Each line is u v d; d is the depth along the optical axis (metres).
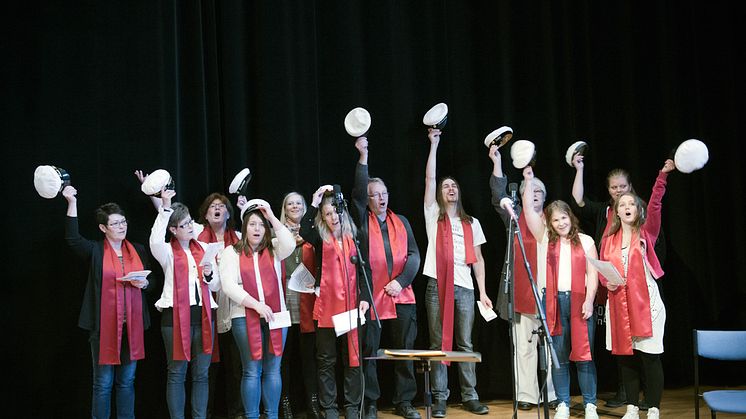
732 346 4.00
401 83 5.31
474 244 5.00
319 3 5.21
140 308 4.26
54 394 4.46
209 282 4.23
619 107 5.77
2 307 4.41
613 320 4.44
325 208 4.42
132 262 4.29
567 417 4.53
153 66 4.70
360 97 5.24
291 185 4.96
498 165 5.10
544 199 5.15
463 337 4.89
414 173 5.29
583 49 5.73
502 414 4.84
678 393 5.42
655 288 4.42
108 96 4.63
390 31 5.33
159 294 4.65
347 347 4.44
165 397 4.63
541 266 4.76
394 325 4.76
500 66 5.53
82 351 4.51
